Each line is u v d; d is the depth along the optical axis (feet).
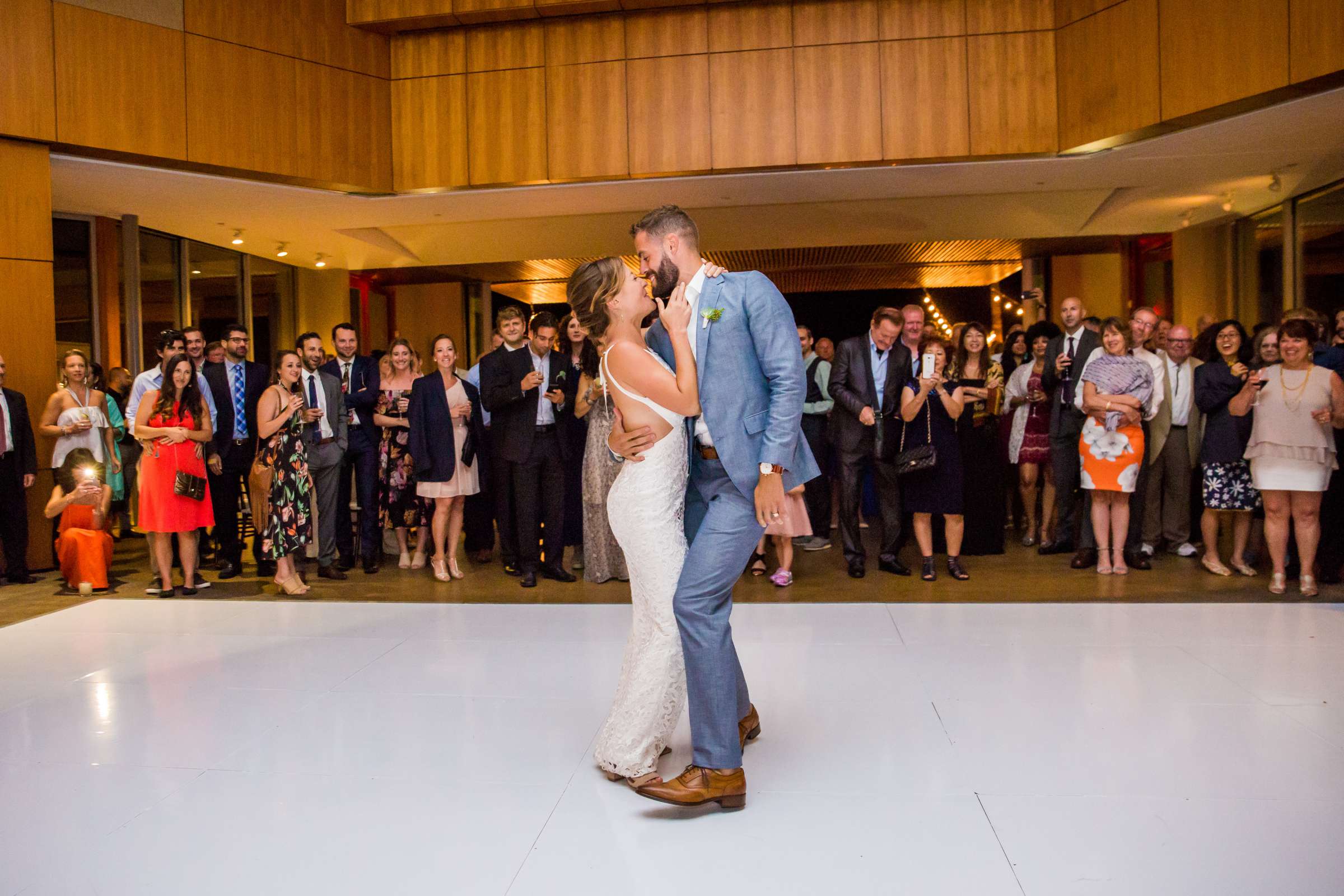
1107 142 25.31
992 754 8.97
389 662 12.60
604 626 14.49
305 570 19.45
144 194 27.73
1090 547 18.72
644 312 8.68
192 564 18.26
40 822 7.91
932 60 26.73
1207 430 17.92
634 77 27.78
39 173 22.77
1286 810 7.65
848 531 18.31
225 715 10.58
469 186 28.76
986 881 6.66
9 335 22.04
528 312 61.26
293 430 17.58
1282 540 15.99
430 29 28.76
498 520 19.29
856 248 39.17
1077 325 20.24
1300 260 31.37
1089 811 7.72
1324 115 22.50
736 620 14.61
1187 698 10.46
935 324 52.49
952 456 17.62
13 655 13.33
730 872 6.88
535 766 8.96
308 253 38.45
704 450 8.46
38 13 22.61
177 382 17.57
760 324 8.06
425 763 9.06
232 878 6.91
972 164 26.81
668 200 30.42
